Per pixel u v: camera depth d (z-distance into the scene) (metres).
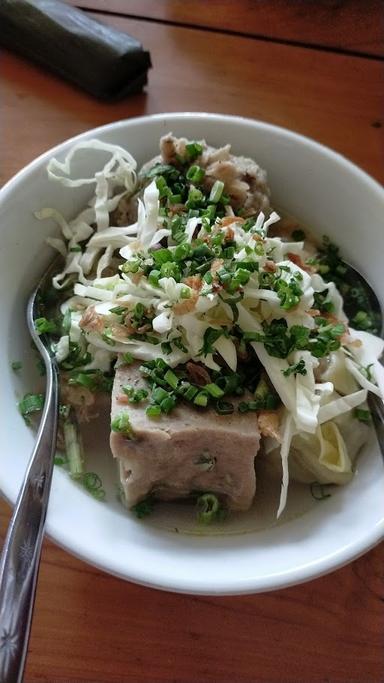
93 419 0.22
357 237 0.24
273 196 0.26
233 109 0.29
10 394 0.20
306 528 0.19
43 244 0.23
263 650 0.19
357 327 0.23
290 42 0.30
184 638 0.19
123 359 0.20
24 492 0.17
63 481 0.20
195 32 0.30
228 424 0.19
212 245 0.20
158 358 0.20
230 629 0.19
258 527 0.20
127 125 0.24
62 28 0.27
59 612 0.19
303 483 0.21
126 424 0.19
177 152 0.23
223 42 0.30
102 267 0.23
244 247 0.20
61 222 0.23
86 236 0.24
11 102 0.28
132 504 0.20
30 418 0.20
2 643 0.15
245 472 0.20
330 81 0.30
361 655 0.19
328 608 0.19
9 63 0.29
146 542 0.18
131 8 0.31
